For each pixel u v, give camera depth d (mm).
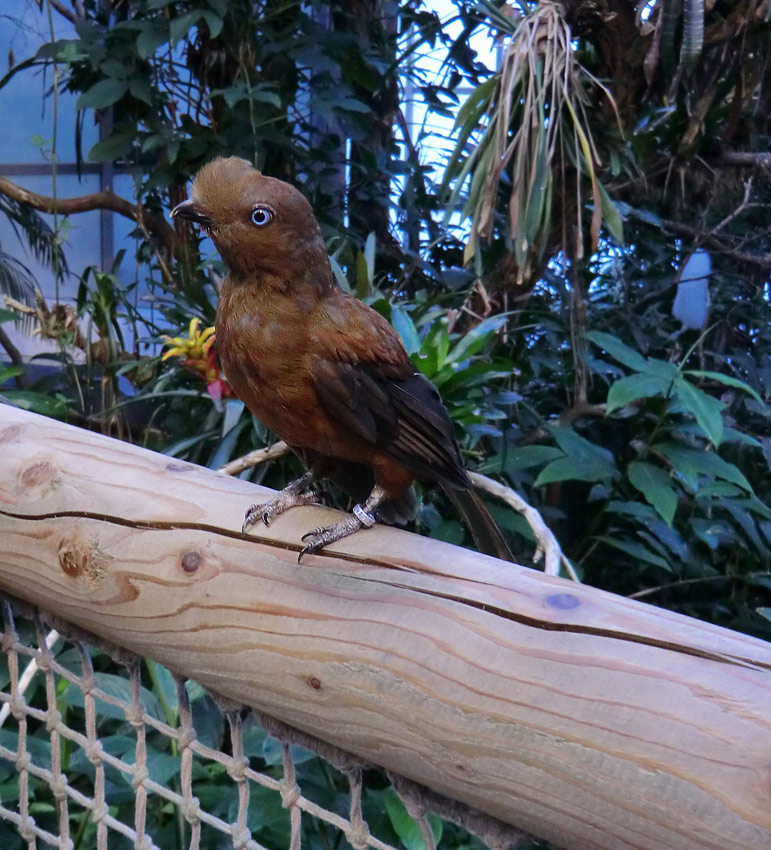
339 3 1838
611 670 507
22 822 809
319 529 620
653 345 1790
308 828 1010
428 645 548
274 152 1661
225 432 1154
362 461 756
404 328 1062
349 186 1815
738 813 469
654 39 1347
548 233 1386
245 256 689
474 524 815
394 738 558
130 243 2092
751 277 1895
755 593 1594
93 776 1015
